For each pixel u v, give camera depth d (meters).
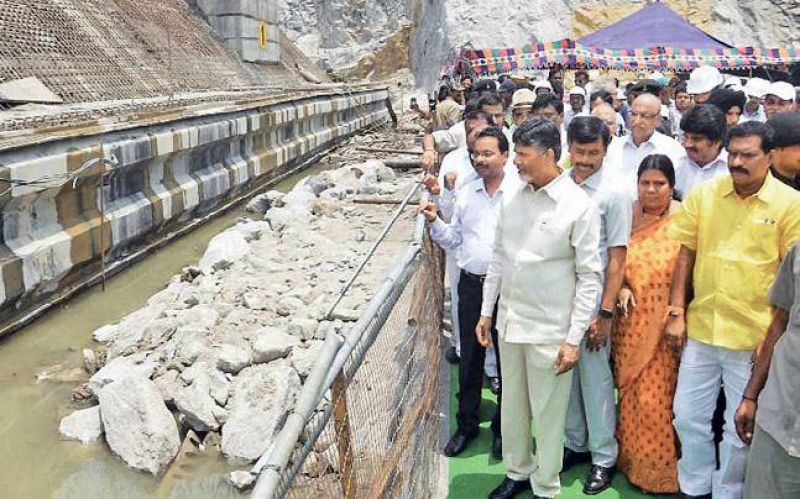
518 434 4.10
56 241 7.22
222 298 7.20
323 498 3.44
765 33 26.81
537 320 3.80
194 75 16.36
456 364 6.12
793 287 3.08
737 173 3.65
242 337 6.12
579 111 10.05
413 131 23.67
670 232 4.04
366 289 7.50
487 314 4.18
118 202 8.67
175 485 4.70
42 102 9.57
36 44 11.45
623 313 4.23
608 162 4.20
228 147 12.43
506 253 3.89
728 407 3.92
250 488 4.61
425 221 4.72
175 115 10.16
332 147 19.73
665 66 14.36
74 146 7.52
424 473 3.92
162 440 4.86
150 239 9.56
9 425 5.30
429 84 31.69
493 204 4.62
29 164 6.65
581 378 4.32
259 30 21.73
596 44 15.09
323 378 2.46
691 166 4.84
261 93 16.17
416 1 35.44
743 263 3.74
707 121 4.64
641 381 4.23
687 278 4.04
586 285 3.72
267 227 10.24
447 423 5.17
